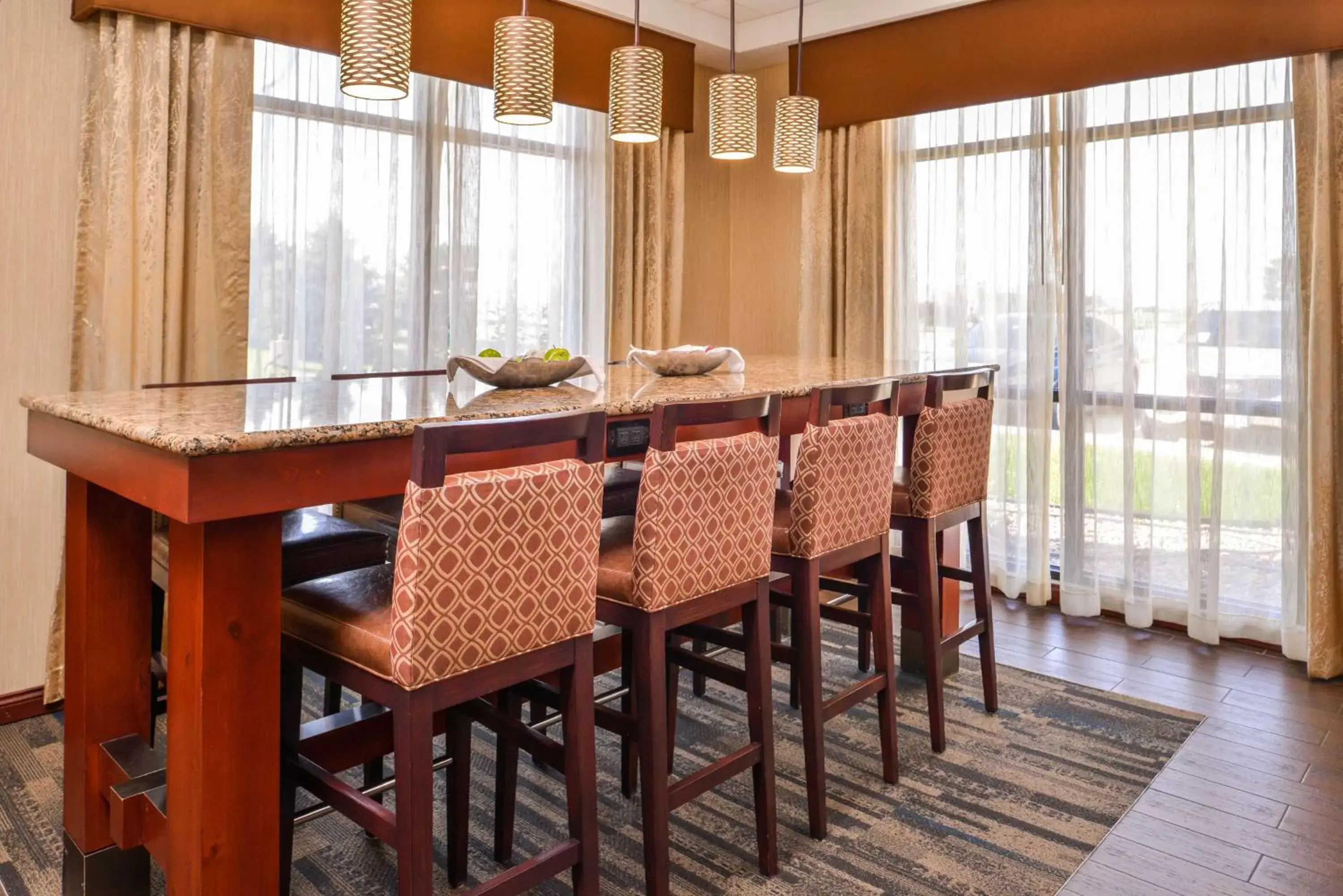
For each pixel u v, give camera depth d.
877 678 2.56
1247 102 3.62
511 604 1.60
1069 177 4.08
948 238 4.46
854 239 4.68
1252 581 3.75
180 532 1.58
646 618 1.89
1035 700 3.21
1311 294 3.40
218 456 1.44
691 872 2.17
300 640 1.74
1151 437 3.94
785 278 5.25
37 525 3.03
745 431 2.53
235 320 3.31
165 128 3.09
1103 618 4.14
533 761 2.76
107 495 1.99
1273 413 3.65
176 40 3.13
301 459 1.53
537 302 4.43
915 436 2.77
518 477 1.57
